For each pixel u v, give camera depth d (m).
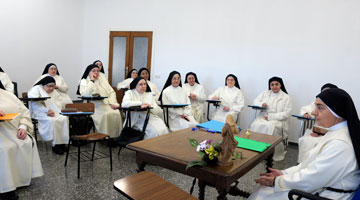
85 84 4.01
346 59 4.20
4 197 2.13
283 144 3.87
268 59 4.80
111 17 6.36
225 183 1.29
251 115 5.01
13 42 5.35
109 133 3.94
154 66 5.91
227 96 4.56
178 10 5.57
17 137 2.21
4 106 2.22
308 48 4.47
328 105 1.30
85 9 6.68
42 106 3.48
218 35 5.20
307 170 1.31
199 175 1.39
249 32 4.92
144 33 5.96
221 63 5.21
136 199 1.12
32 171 2.35
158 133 3.34
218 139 1.91
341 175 1.24
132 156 3.46
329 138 1.31
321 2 4.31
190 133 2.07
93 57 6.68
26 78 5.64
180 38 5.59
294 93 4.63
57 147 3.45
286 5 4.58
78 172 2.67
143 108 3.17
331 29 4.27
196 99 4.63
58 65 6.28
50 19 5.97
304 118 3.42
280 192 1.45
